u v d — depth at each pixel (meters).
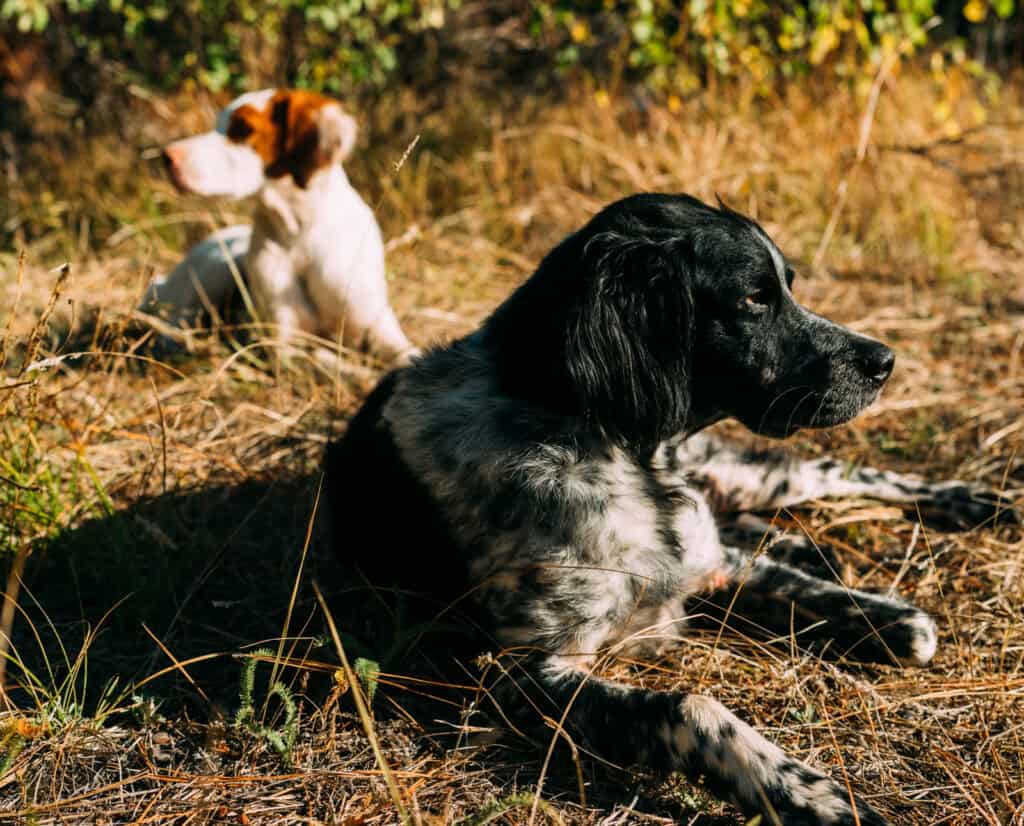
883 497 1.49
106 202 2.44
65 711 1.17
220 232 1.89
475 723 1.20
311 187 1.71
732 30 2.68
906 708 1.20
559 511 1.20
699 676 1.24
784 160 2.46
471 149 2.63
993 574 1.36
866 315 1.96
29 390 1.36
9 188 2.57
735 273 1.22
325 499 1.40
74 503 1.41
